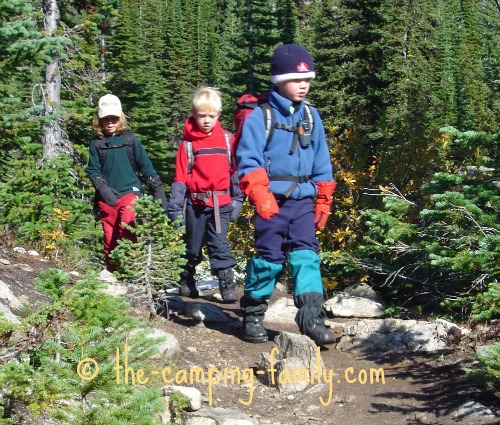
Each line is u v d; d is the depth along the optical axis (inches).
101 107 271.3
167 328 226.1
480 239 222.4
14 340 123.3
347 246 320.5
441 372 189.8
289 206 212.7
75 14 509.7
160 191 279.6
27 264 232.1
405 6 1823.3
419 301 264.2
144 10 3612.2
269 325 255.0
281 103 209.6
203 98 250.4
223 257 266.8
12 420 121.5
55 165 305.9
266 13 1127.0
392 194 278.5
